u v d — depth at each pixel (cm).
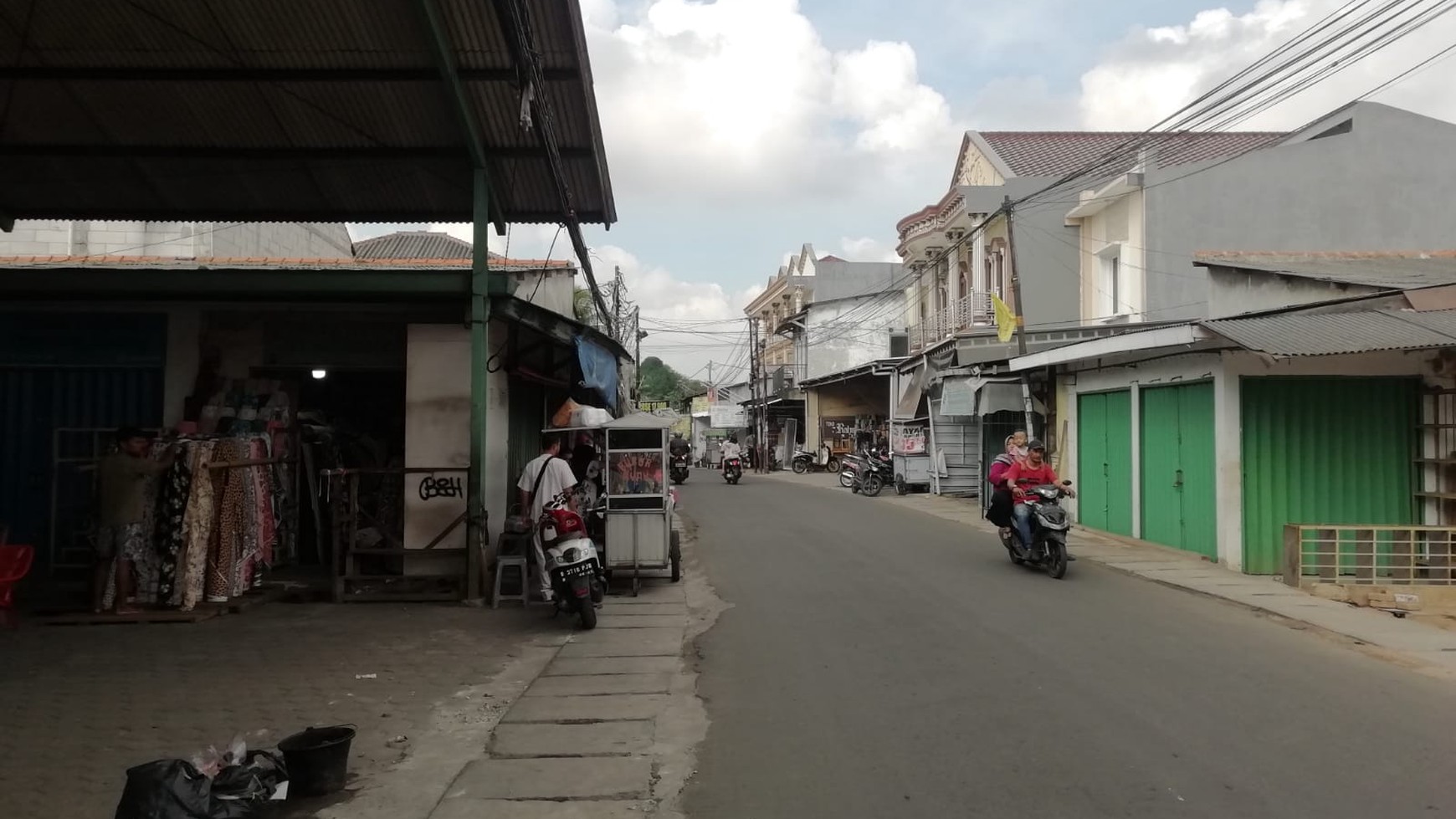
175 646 790
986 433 1923
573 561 866
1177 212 2141
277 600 984
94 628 852
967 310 2711
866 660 740
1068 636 812
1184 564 1179
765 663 740
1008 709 607
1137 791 472
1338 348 934
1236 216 2139
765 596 1015
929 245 3011
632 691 669
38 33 853
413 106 970
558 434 1038
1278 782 481
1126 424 1435
